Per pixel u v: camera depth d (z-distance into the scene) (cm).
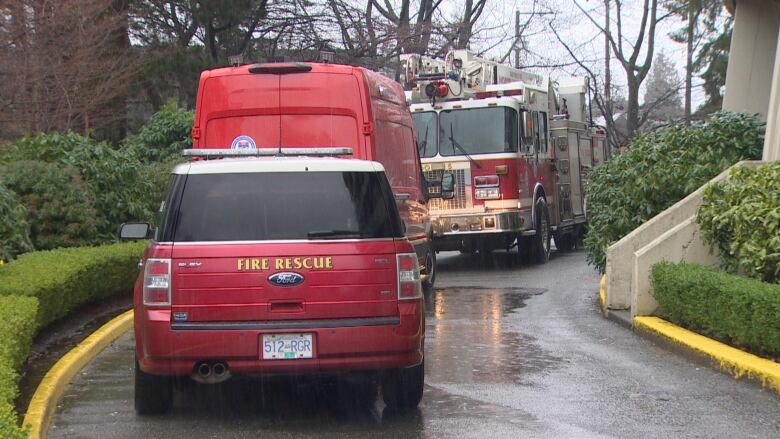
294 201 688
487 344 1020
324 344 667
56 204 1298
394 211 698
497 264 1980
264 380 851
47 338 1025
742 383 806
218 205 684
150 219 1498
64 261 1098
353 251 677
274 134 1113
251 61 3244
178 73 2847
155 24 2916
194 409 757
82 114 2300
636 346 988
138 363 699
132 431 691
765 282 905
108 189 1423
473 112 1805
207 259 669
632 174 1270
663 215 1155
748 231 948
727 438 650
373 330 673
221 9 2858
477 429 682
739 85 1627
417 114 1836
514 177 1789
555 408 738
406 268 689
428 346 1014
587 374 858
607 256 1175
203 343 661
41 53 2119
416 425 698
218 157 787
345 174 698
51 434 682
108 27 2288
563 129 2145
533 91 1917
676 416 707
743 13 1623
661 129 1344
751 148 1266
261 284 667
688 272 967
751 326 827
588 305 1309
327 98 1109
